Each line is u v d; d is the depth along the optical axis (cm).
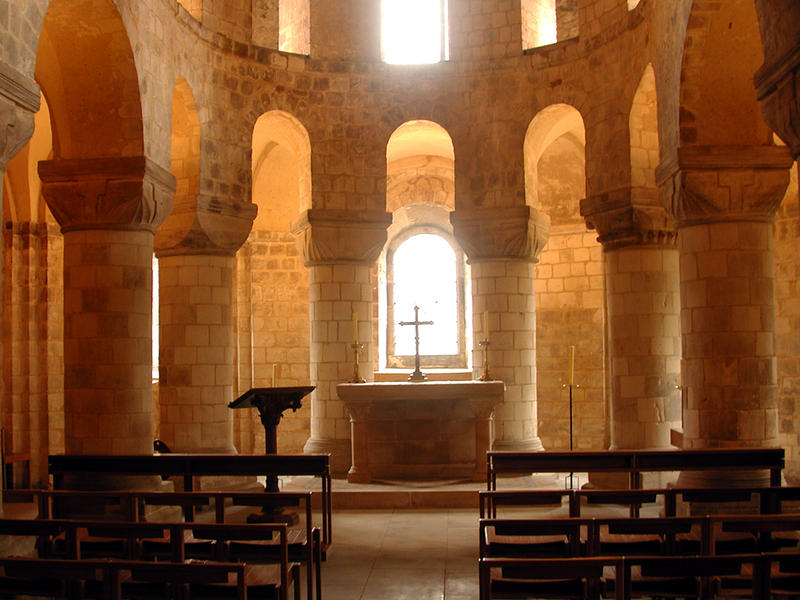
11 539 988
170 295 1669
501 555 813
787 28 858
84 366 1324
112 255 1325
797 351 1752
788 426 1753
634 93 1555
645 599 861
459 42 1852
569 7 2086
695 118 1255
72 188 1311
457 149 1841
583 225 2244
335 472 1789
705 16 1211
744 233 1259
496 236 1803
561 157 2209
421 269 2533
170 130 1466
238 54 1728
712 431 1254
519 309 1825
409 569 1086
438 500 1502
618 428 1619
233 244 1706
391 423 1667
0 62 914
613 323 1639
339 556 1154
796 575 677
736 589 718
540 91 1786
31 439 1889
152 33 1381
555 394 2245
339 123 1833
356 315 1673
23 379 1900
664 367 1602
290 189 2266
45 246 1927
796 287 1759
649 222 1587
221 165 1684
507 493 871
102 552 833
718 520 707
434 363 2491
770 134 1254
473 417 1662
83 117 1321
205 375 1664
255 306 2255
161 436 1666
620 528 713
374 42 1864
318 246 1811
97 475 1303
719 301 1258
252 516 1291
